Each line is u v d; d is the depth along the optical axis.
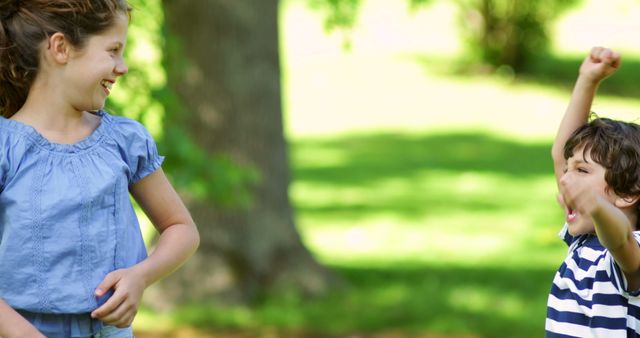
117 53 2.97
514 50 26.95
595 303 3.17
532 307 10.40
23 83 2.91
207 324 9.83
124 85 6.98
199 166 8.02
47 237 2.82
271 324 9.87
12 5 2.89
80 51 2.88
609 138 3.21
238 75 10.02
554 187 16.50
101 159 2.92
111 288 2.90
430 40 31.14
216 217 10.45
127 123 3.05
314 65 28.27
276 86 10.40
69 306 2.84
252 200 10.45
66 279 2.85
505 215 14.67
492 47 27.22
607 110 22.11
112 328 2.99
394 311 10.23
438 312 10.23
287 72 27.52
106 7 2.90
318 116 22.89
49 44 2.87
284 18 34.19
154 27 7.64
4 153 2.82
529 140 20.41
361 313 10.18
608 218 2.85
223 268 10.38
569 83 26.06
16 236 2.81
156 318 10.02
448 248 12.97
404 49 30.02
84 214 2.86
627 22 33.41
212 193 8.39
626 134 3.23
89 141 2.93
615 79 25.73
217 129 10.01
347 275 11.71
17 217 2.81
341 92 25.34
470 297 10.74
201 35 9.88
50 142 2.87
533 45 26.94
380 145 19.94
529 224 14.13
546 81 26.28
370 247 13.05
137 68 7.10
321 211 14.98
